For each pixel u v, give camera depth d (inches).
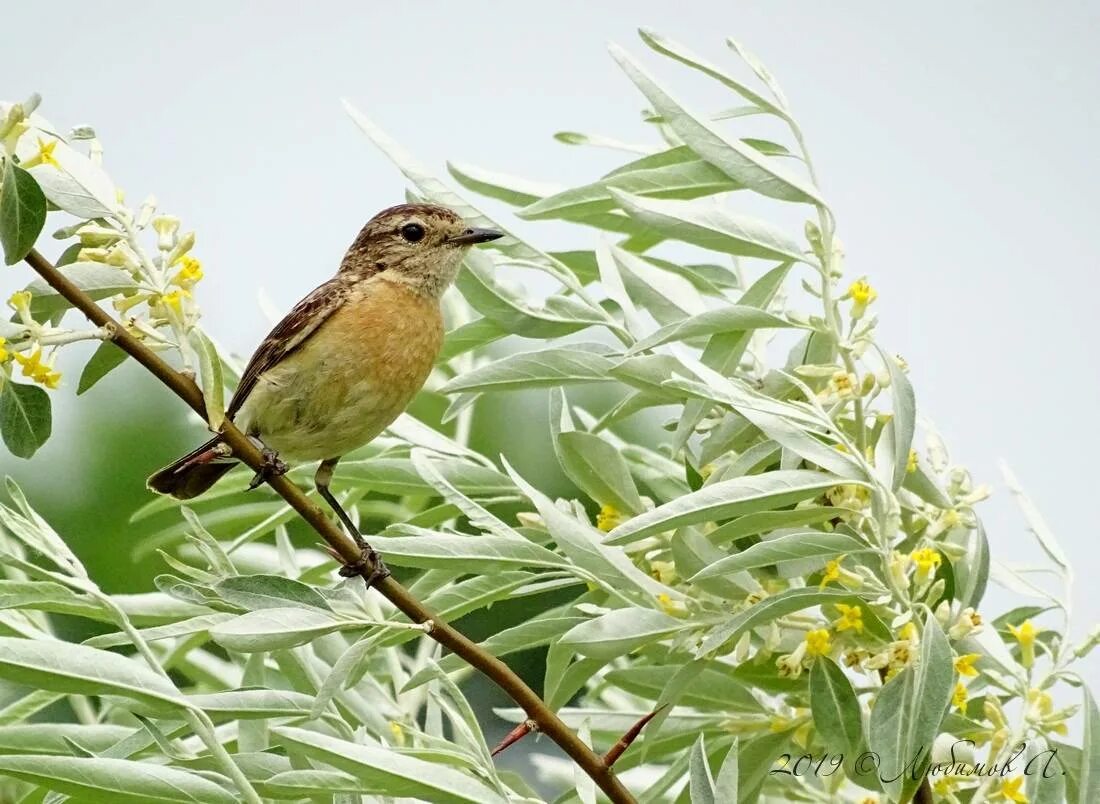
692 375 362.6
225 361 450.3
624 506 371.9
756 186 355.9
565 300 401.1
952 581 355.6
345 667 311.6
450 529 402.3
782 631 354.0
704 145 356.8
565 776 432.1
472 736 321.1
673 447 372.5
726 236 356.2
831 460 323.9
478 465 405.7
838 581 332.5
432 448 421.4
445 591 370.6
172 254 345.4
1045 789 334.0
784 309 402.6
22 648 288.7
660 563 369.1
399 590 325.1
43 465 591.2
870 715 343.3
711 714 370.3
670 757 438.9
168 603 382.0
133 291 348.2
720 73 363.6
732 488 313.9
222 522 442.6
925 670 304.7
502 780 374.3
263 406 440.5
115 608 309.3
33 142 346.3
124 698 316.5
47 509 585.3
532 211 385.4
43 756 293.7
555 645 349.7
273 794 308.5
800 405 336.2
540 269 403.9
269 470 346.6
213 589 314.0
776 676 345.7
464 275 401.1
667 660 367.6
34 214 308.2
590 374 374.3
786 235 358.6
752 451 357.4
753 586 343.6
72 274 339.3
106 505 588.7
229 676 430.6
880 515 326.0
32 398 330.6
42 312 347.3
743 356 406.3
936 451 371.9
